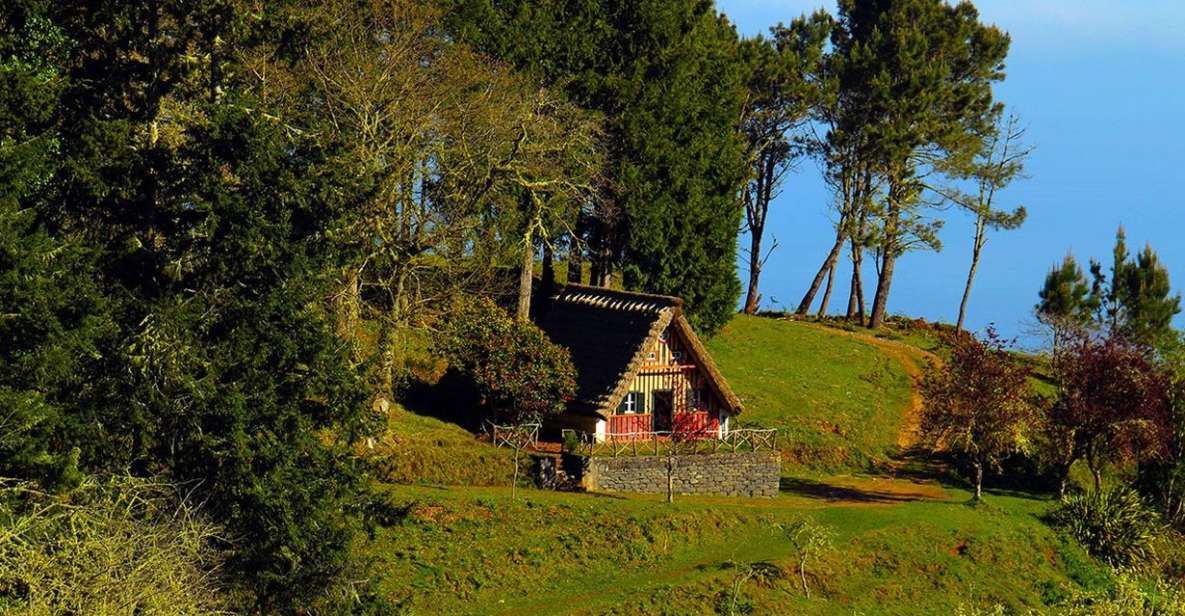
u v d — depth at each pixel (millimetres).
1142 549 50875
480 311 53625
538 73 64125
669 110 67125
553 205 60375
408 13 54062
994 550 47688
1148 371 56688
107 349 30859
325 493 32000
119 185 32531
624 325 56688
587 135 61688
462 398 56500
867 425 65750
